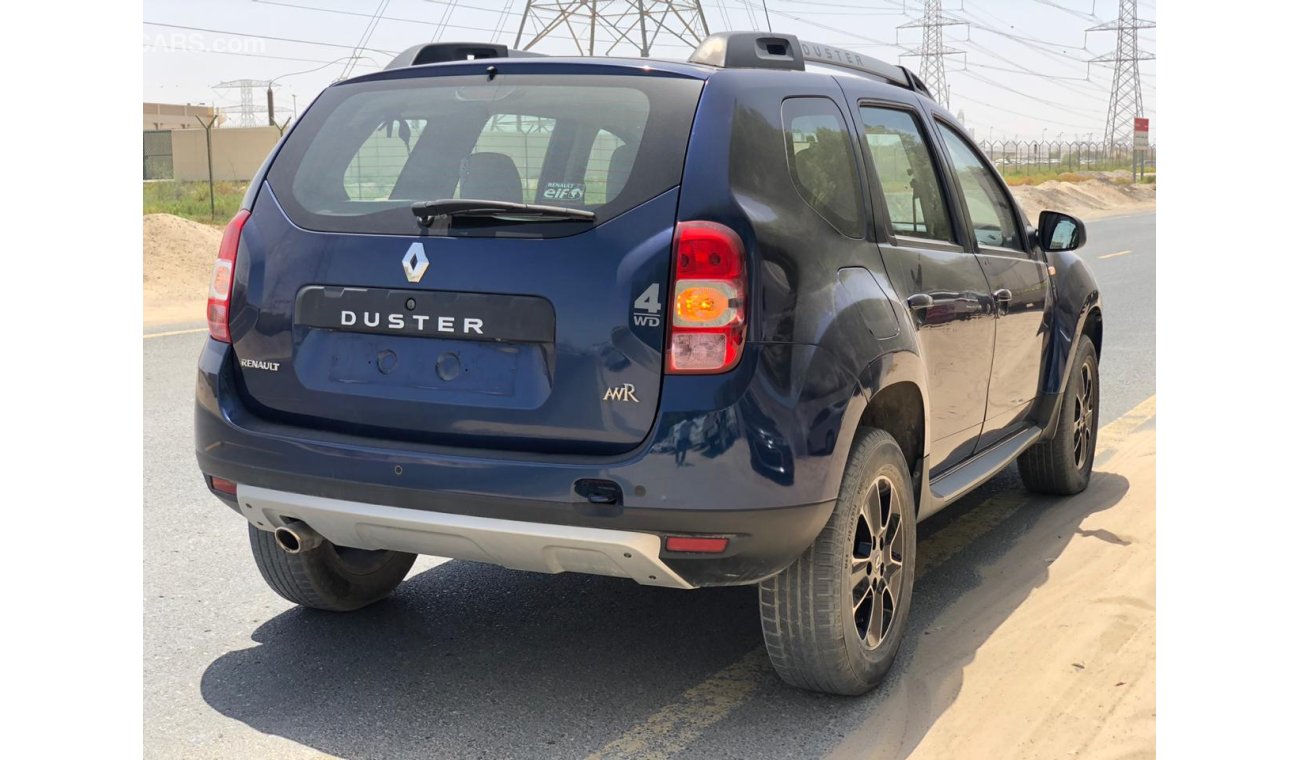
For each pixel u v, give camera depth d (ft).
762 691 11.93
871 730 11.08
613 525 10.08
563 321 10.26
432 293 10.69
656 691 11.91
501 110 11.32
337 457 10.84
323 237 11.25
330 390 11.10
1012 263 15.96
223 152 194.70
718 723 11.20
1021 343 16.17
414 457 10.53
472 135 11.30
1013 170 266.98
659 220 10.21
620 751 10.64
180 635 13.10
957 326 13.60
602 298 10.17
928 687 12.06
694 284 9.99
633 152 10.54
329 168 11.69
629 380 10.11
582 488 10.10
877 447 11.37
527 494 10.18
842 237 11.46
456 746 10.71
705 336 9.98
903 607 12.25
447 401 10.62
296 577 13.11
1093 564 15.87
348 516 10.89
